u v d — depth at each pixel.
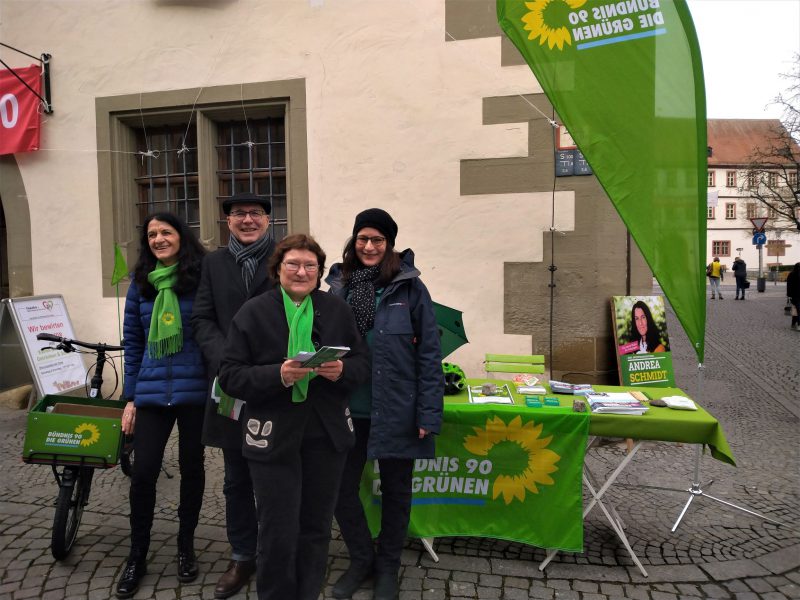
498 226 4.73
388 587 2.46
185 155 5.64
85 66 5.48
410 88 4.83
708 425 2.63
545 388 3.24
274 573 2.02
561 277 4.64
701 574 2.67
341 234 5.03
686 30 2.80
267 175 5.47
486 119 4.71
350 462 2.55
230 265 2.53
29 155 5.66
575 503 2.72
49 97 5.55
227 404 2.30
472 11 4.70
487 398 3.01
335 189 5.02
